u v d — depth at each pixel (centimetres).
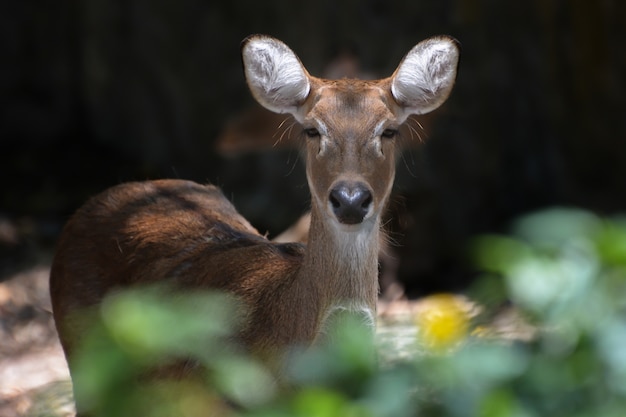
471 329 544
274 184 1903
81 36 2180
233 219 1038
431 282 1714
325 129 812
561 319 461
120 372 483
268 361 827
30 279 1574
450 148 1825
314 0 1867
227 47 2025
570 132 1878
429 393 479
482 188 1845
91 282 1005
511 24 1858
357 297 803
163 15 2086
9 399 1191
